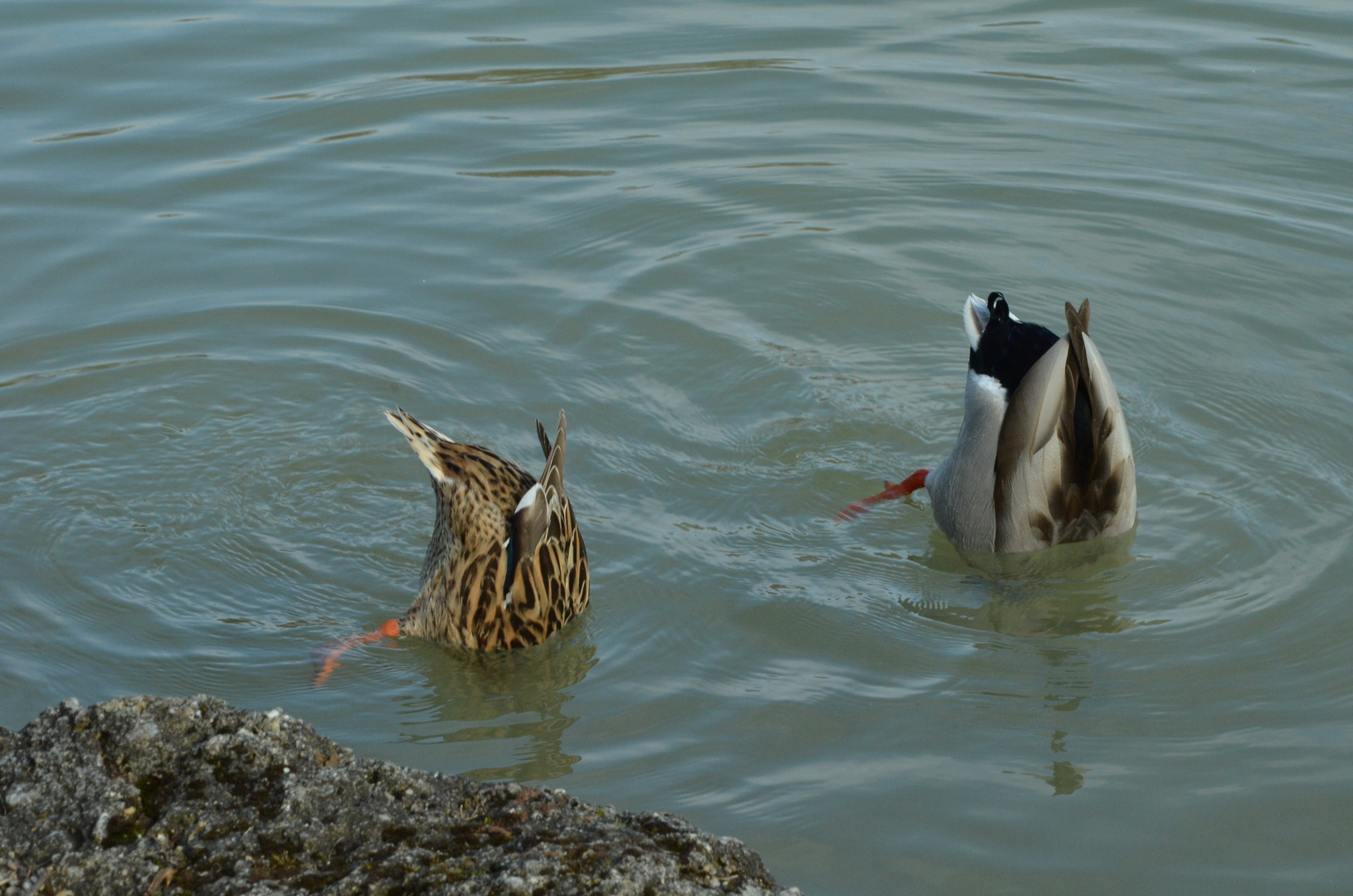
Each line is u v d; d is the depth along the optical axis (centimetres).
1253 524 758
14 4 1484
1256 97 1257
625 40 1405
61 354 934
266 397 899
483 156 1195
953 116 1242
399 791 444
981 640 676
